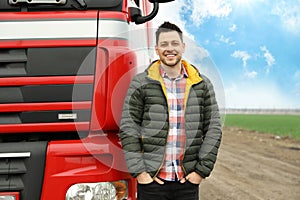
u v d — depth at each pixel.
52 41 3.93
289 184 8.98
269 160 11.81
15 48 3.92
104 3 4.11
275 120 27.62
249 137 17.86
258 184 8.93
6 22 3.93
